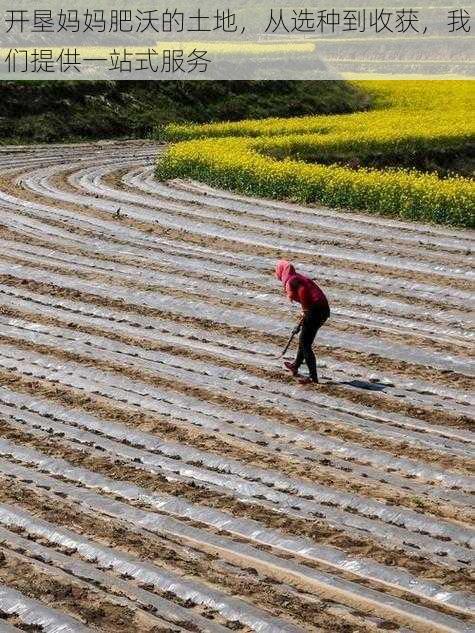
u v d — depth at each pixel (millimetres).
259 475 18578
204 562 15562
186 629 13766
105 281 32812
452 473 18516
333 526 16703
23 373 24531
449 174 64500
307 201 46219
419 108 100875
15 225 41750
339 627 13648
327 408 22094
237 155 53062
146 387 23219
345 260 35438
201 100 96000
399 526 16703
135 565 15359
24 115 82500
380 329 27625
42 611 14102
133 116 88688
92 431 21031
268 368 24578
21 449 19969
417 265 34094
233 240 38781
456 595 14453
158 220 42438
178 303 30125
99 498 17828
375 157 65625
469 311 29078
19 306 30203
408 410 21859
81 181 53750
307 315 23062
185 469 18984
